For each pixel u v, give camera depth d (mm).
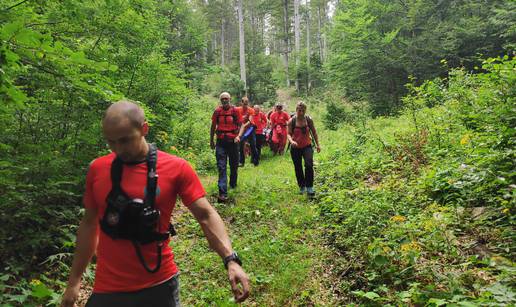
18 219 4152
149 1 7199
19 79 4203
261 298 3674
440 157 6199
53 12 4773
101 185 1899
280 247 4652
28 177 4520
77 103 4996
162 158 1981
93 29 5918
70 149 5168
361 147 8820
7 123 4578
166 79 8320
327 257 4332
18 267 3789
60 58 3445
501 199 4082
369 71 19031
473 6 18219
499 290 2850
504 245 3666
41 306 3492
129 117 1829
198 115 13844
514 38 16219
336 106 17219
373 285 3516
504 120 5145
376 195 5250
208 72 21938
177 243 5047
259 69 32938
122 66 7289
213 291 3826
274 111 12359
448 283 3260
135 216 1808
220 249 1933
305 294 3613
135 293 1847
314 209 5965
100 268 1906
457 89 8258
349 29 19500
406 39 19141
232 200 6812
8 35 2906
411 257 3541
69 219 4656
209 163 10297
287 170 9219
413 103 9555
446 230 4078
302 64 34844
